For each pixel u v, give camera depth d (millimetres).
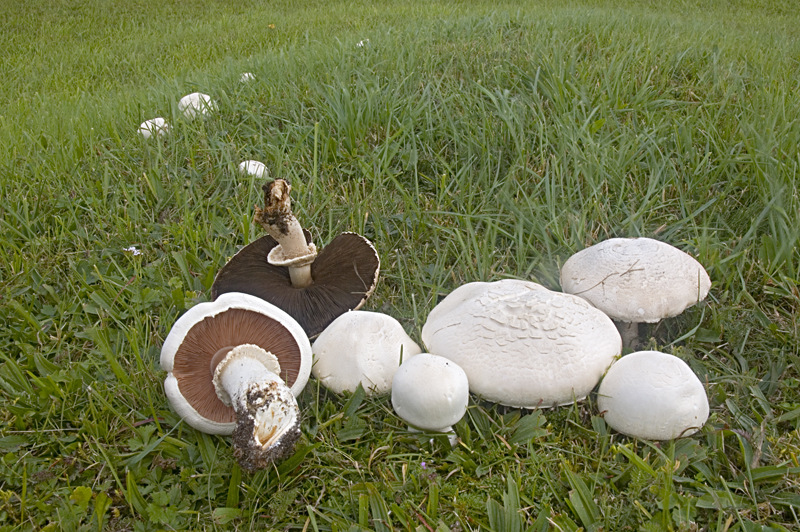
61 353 833
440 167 1129
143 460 729
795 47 1685
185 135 1183
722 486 705
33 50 2369
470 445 733
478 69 1373
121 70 2041
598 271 818
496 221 996
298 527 686
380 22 2225
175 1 3162
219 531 679
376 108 1209
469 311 773
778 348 831
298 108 1275
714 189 1059
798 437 734
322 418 759
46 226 1013
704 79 1339
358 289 849
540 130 1122
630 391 714
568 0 2820
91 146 1154
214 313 706
